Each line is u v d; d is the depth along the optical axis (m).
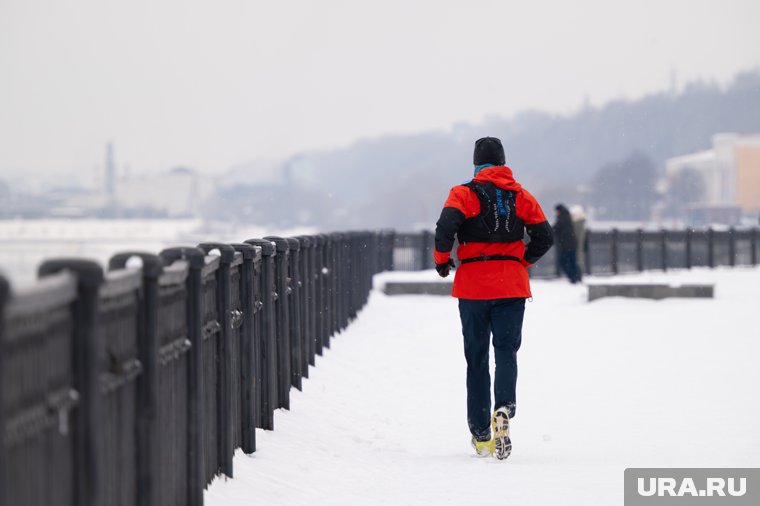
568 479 19.45
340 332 45.09
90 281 9.46
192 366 15.06
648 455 21.72
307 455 21.00
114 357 10.80
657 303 60.56
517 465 20.88
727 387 30.72
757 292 67.06
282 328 24.92
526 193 21.75
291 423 23.78
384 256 92.12
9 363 8.01
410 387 32.56
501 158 22.02
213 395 17.16
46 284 8.61
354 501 17.64
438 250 21.48
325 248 38.34
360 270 56.94
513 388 21.64
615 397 29.52
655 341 42.59
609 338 44.16
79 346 9.52
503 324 21.64
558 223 84.94
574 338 44.62
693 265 104.75
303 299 30.61
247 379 19.77
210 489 16.58
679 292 61.69
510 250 21.70
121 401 11.48
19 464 8.27
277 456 20.20
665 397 29.23
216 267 16.95
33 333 8.50
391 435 24.61
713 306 57.19
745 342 41.31
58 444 9.14
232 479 17.56
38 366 8.63
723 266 106.25
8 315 7.77
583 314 55.72
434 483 19.22
